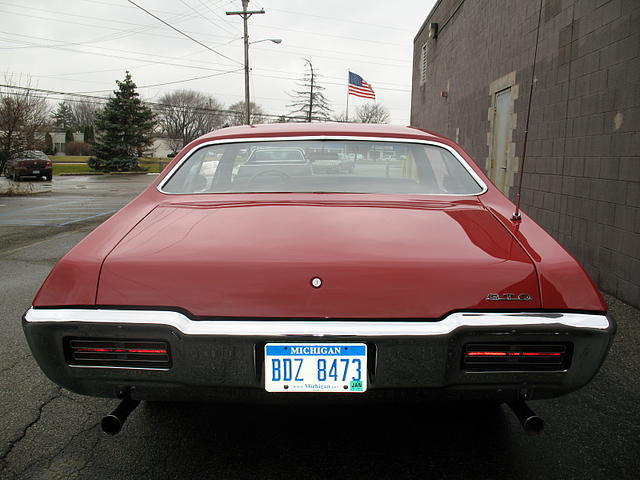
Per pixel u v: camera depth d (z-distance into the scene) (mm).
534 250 1834
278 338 1610
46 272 5664
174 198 2408
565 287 1695
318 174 2686
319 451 2203
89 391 1752
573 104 5570
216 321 1639
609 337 1671
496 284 1672
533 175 6777
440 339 1613
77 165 45719
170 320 1623
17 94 19859
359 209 2176
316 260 1692
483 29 9688
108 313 1650
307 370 1657
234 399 1721
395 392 1694
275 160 2699
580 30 5438
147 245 1839
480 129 9891
